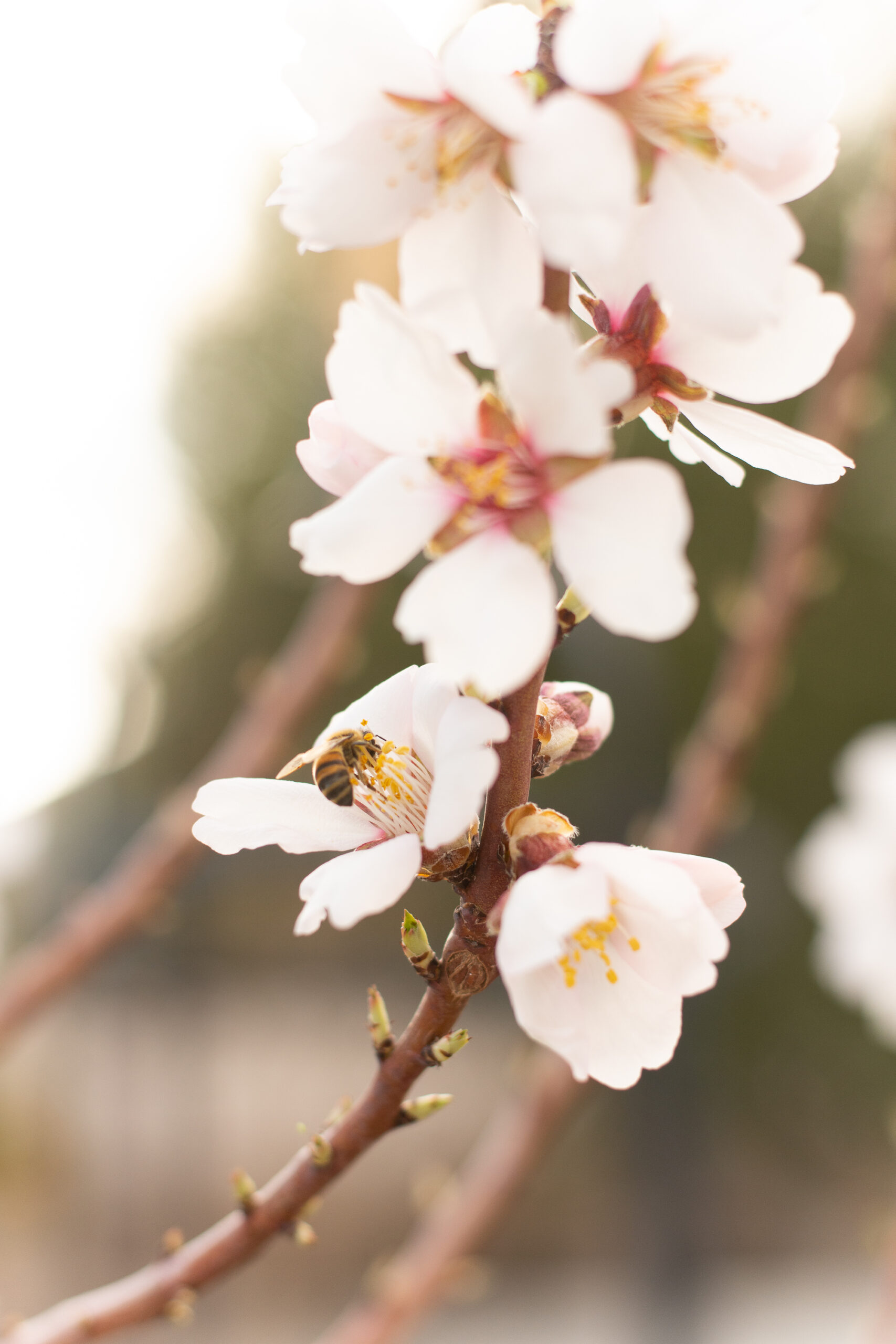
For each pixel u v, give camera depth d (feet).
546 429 1.05
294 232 1.07
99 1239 6.78
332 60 1.07
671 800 2.29
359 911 1.07
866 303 2.30
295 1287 6.46
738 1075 9.56
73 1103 7.75
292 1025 10.02
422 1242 1.90
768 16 1.07
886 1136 9.34
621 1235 6.91
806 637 9.83
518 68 1.07
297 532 1.06
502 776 1.11
